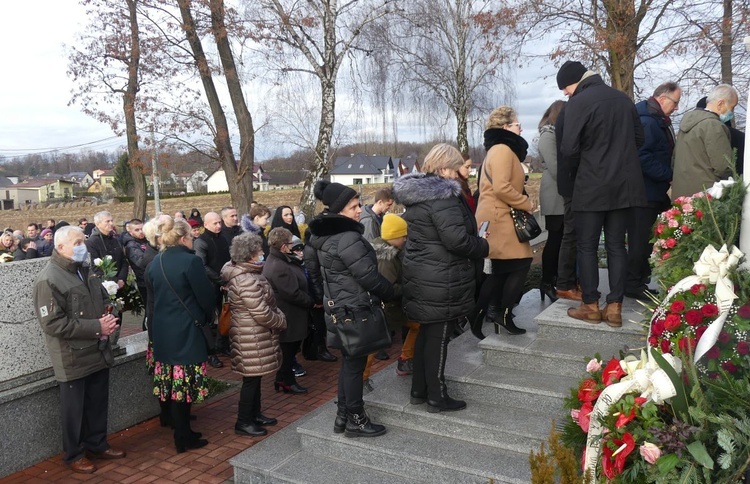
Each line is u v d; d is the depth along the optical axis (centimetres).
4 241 1148
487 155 428
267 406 544
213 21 1438
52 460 454
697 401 234
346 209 391
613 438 246
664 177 459
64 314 418
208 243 673
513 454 358
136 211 1834
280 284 545
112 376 507
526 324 481
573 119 383
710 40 1080
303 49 1521
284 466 393
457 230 353
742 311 259
